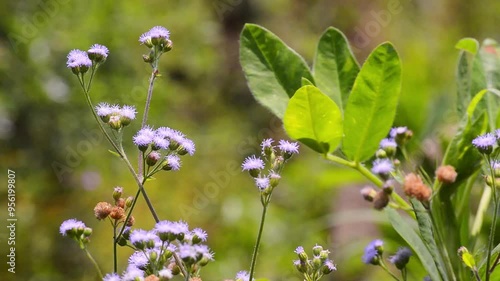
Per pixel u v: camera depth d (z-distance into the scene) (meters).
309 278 0.39
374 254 0.40
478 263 0.39
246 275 0.38
